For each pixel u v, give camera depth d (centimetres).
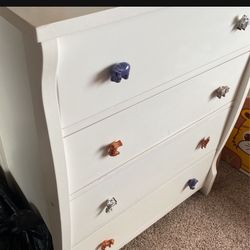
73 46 55
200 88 92
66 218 81
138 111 78
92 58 60
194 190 135
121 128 78
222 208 140
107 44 60
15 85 68
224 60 92
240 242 128
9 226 101
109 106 70
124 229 110
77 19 50
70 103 62
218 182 151
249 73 104
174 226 132
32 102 63
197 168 124
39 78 55
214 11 76
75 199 81
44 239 101
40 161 77
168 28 69
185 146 106
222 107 108
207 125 108
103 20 54
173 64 77
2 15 54
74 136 68
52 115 61
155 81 76
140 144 87
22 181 107
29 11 50
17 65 63
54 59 53
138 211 110
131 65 68
